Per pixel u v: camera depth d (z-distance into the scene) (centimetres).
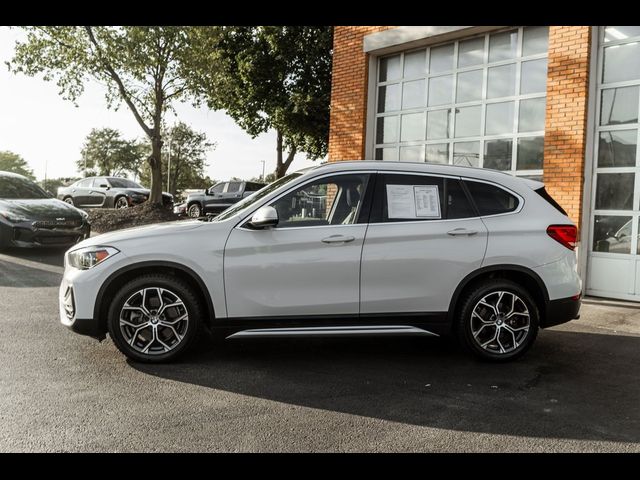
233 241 479
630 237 824
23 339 548
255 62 2414
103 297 475
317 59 2383
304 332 480
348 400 407
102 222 1891
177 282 476
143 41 1906
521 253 500
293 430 353
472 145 1009
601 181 855
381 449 328
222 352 524
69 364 475
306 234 483
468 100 1016
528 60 931
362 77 1158
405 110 1120
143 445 328
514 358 506
